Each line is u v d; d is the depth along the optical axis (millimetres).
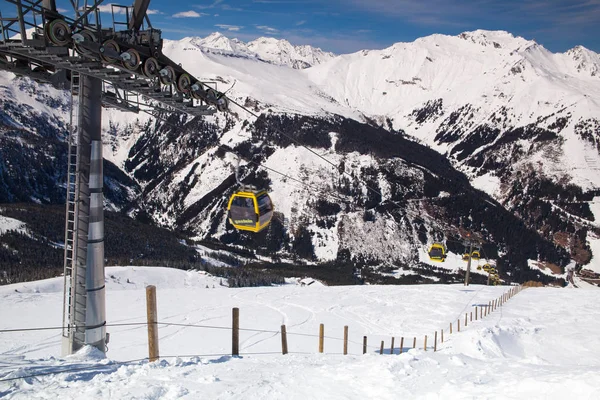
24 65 14133
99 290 14453
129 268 86125
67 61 12734
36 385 8734
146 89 15406
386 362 10453
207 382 8969
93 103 14031
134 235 153375
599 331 29172
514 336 27359
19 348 26219
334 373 10094
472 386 8250
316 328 35219
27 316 36625
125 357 24781
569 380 7469
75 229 14172
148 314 11703
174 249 152375
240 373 10133
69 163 14188
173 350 26609
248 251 190625
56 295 46562
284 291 54375
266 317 39000
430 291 55875
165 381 9008
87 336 14297
